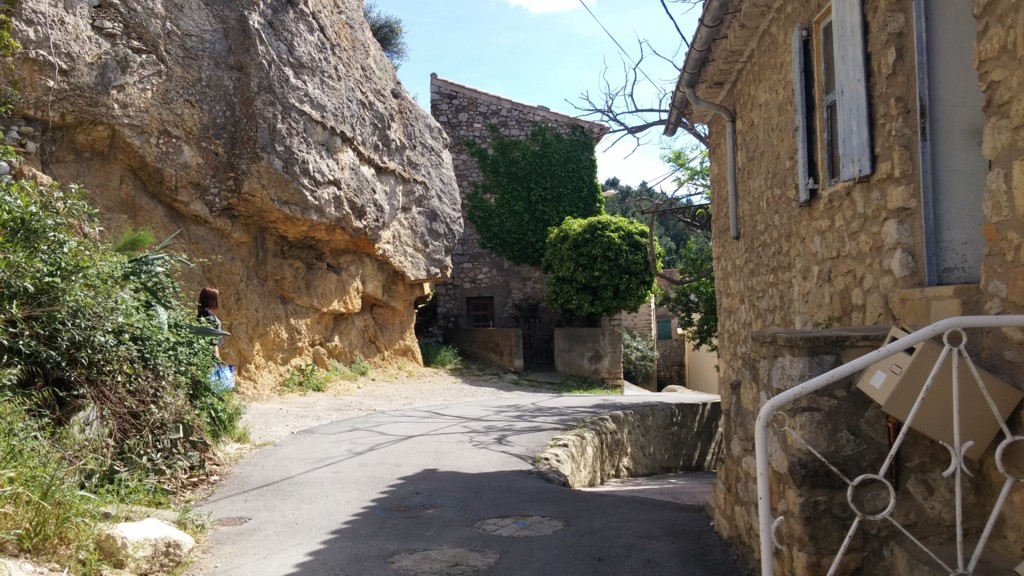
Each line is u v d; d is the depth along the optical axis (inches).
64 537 157.9
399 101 612.1
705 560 182.4
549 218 884.6
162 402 246.5
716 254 343.0
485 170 890.1
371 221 538.6
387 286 621.6
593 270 761.6
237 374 447.5
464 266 888.9
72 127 369.4
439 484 272.2
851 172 179.8
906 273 159.5
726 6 243.4
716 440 598.2
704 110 341.4
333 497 249.3
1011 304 118.0
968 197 154.8
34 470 167.9
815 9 208.1
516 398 577.3
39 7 348.2
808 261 216.2
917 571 119.0
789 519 134.3
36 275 219.8
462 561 183.2
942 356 103.0
